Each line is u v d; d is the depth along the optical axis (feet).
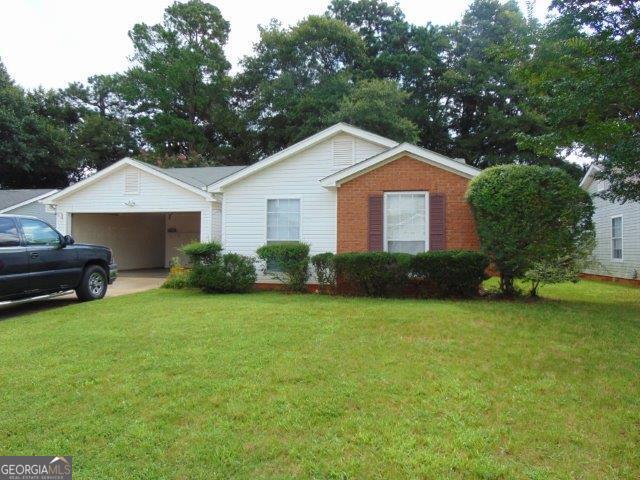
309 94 99.96
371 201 36.99
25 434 11.81
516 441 11.04
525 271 30.01
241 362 16.72
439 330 21.13
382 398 13.53
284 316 24.56
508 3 110.52
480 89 105.50
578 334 20.88
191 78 118.21
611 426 11.89
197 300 32.19
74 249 32.50
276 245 37.47
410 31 118.93
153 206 49.42
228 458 10.46
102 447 11.15
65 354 18.38
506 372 15.75
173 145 116.47
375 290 33.50
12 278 27.50
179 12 121.70
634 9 27.66
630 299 33.17
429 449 10.66
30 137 99.40
